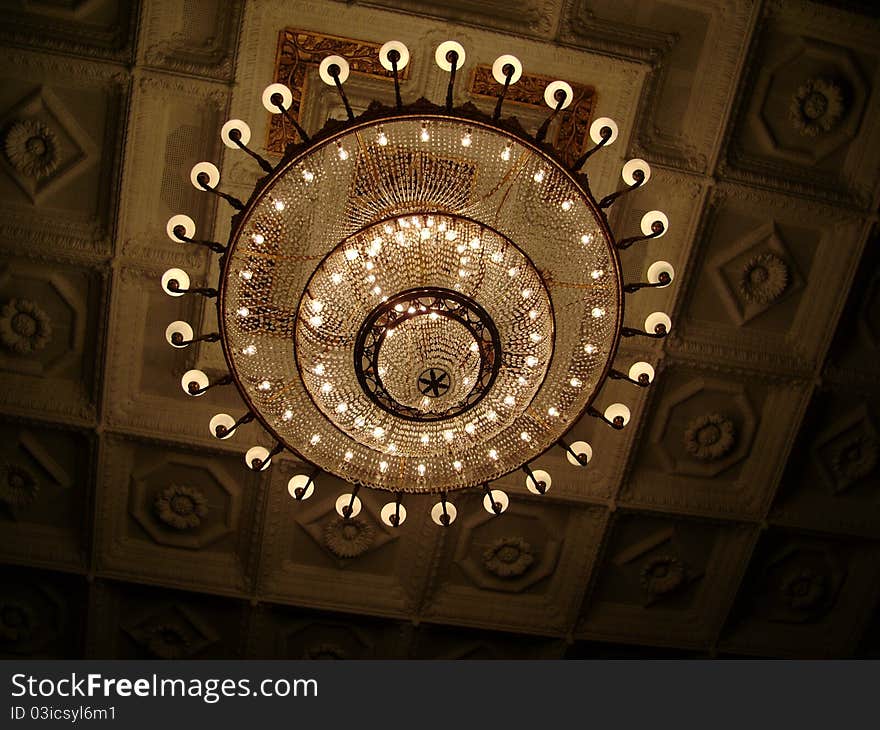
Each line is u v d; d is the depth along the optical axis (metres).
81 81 5.46
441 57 3.94
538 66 5.46
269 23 5.30
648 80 5.51
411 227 4.06
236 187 5.67
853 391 6.45
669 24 5.41
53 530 6.69
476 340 4.14
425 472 4.57
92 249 5.82
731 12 5.38
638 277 6.06
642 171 4.22
